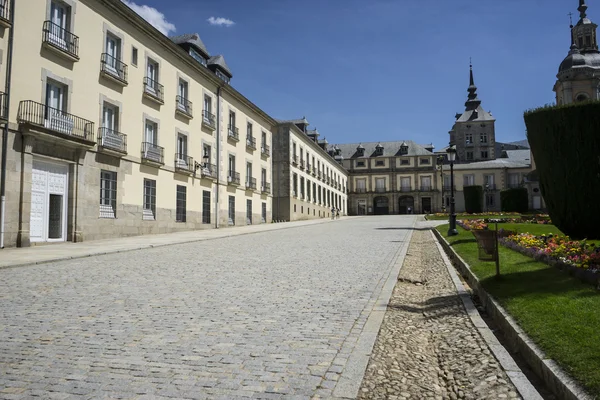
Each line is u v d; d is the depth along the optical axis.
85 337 5.13
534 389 3.53
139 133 22.03
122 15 20.67
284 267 10.85
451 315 6.21
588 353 3.59
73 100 17.81
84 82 18.41
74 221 17.73
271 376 3.97
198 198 27.53
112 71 20.23
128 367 4.20
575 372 3.34
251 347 4.76
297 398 3.53
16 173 15.23
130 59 21.41
